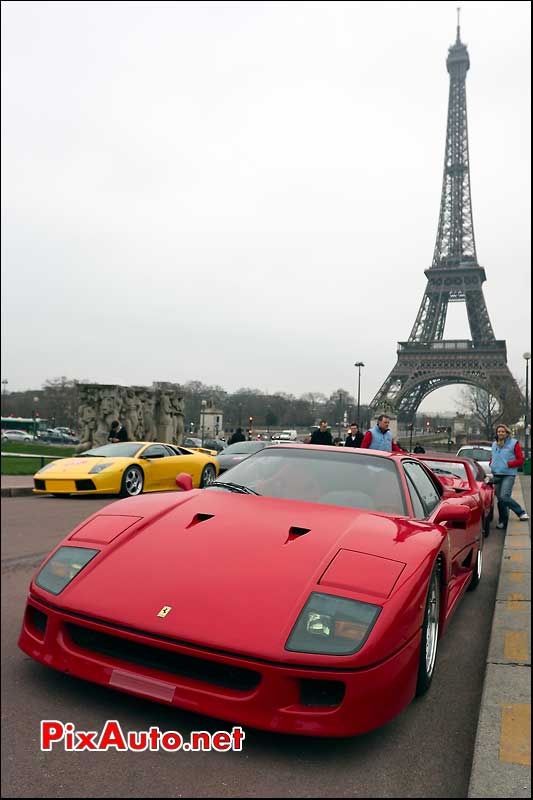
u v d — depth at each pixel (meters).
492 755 2.62
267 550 3.03
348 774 2.52
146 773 2.45
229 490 4.05
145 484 12.59
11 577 5.78
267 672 2.45
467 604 5.70
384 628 2.61
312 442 13.98
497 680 3.44
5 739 2.61
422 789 2.43
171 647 2.54
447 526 4.24
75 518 9.62
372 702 2.50
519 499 15.54
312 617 2.59
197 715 2.84
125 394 25.89
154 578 2.87
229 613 2.62
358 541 3.13
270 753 2.64
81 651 2.79
